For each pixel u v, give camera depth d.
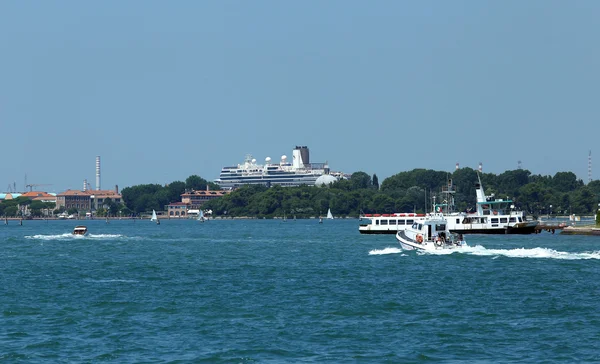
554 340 179.50
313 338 183.12
